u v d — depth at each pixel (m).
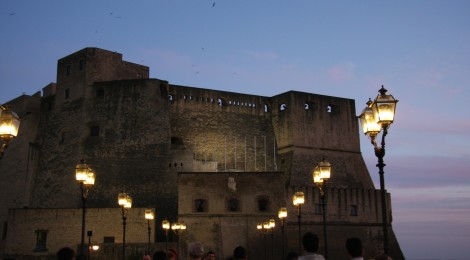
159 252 14.95
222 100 84.00
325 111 85.44
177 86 80.88
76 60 78.31
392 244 77.19
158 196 71.44
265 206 64.94
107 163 72.88
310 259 12.88
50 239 60.47
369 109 21.25
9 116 18.84
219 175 65.06
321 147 83.38
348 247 13.43
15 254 60.19
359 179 84.94
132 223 60.78
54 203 73.19
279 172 66.00
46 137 77.88
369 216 76.06
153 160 73.12
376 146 20.39
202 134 80.50
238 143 82.50
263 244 63.72
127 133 74.25
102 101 75.75
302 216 70.56
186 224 62.75
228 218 63.72
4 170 81.94
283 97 84.75
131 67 82.25
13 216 61.06
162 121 74.94
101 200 71.12
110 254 57.41
